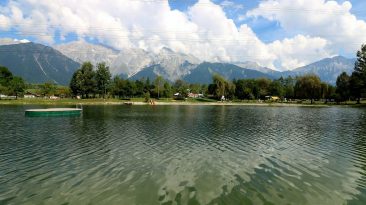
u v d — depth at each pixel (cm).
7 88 16825
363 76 16538
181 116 8412
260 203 1892
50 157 3031
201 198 1969
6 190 2089
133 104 16712
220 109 12694
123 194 2025
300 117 8394
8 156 3064
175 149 3488
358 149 3559
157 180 2319
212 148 3566
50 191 2073
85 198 1955
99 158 2997
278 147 3669
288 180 2342
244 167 2716
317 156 3175
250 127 5716
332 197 1998
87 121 6725
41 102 15375
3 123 6203
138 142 3931
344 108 13975
